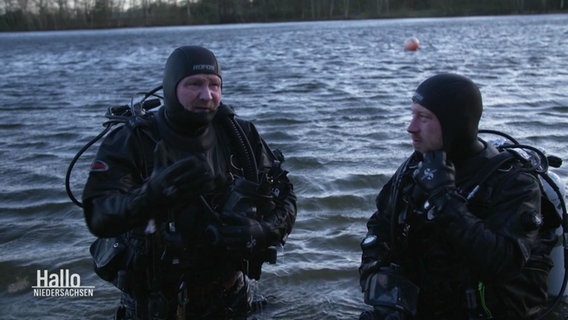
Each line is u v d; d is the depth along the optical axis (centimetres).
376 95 1234
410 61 2042
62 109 1215
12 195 615
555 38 3114
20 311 402
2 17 8631
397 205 297
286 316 389
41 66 2416
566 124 864
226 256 307
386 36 3819
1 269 455
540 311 304
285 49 2898
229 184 306
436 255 288
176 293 309
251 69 1933
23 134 942
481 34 3716
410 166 301
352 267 447
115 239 311
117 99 1352
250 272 320
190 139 300
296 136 852
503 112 971
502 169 278
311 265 450
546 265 299
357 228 515
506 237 264
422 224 288
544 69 1623
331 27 5766
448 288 289
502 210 271
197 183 263
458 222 259
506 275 267
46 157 780
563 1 8300
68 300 414
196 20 8594
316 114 1027
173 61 291
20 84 1747
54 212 570
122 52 3120
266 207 310
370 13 8769
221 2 8650
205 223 297
